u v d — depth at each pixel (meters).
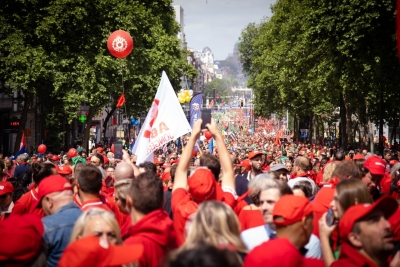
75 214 6.07
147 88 46.72
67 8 36.91
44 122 54.59
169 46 50.16
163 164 18.14
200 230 4.40
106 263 3.83
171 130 11.55
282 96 61.69
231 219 4.47
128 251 3.90
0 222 4.59
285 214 4.83
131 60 41.91
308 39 33.28
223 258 2.90
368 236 4.35
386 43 30.03
